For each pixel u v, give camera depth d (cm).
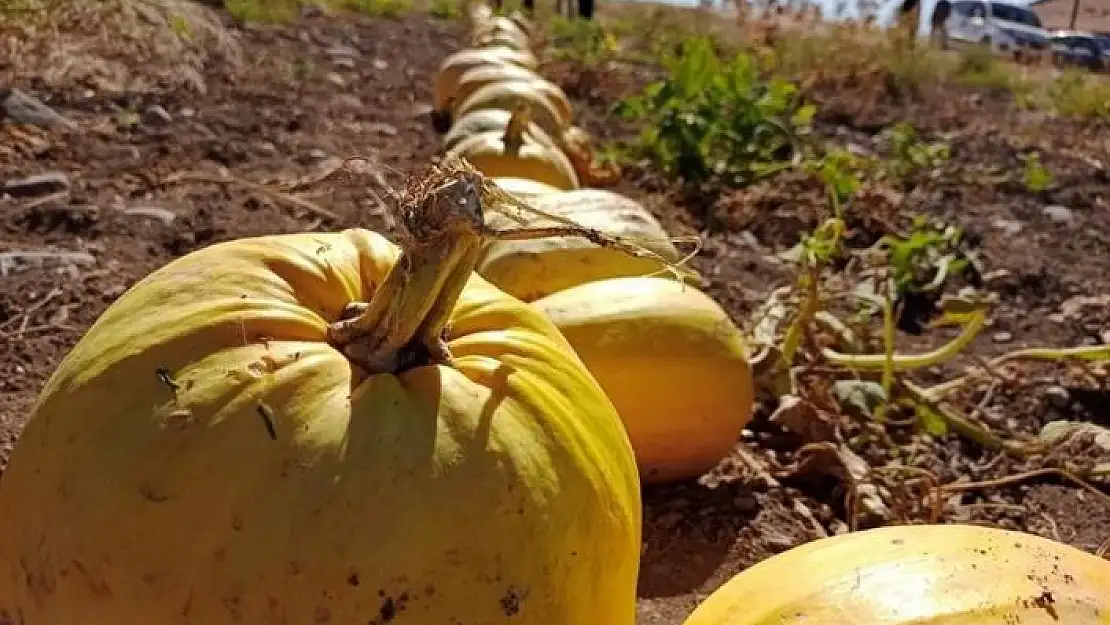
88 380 52
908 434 117
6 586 52
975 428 116
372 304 52
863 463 102
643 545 89
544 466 51
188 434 48
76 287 126
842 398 111
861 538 55
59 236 142
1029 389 132
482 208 49
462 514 48
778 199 195
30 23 226
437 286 50
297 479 47
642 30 497
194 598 46
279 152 198
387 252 60
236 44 292
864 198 197
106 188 162
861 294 130
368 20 425
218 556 47
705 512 94
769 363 110
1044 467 112
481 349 55
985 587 49
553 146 177
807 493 101
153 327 52
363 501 47
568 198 114
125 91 219
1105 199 241
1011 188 241
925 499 99
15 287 124
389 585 46
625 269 98
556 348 58
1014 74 493
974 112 372
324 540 46
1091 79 494
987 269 180
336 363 51
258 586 46
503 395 52
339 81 283
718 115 213
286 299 54
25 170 163
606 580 53
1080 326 160
